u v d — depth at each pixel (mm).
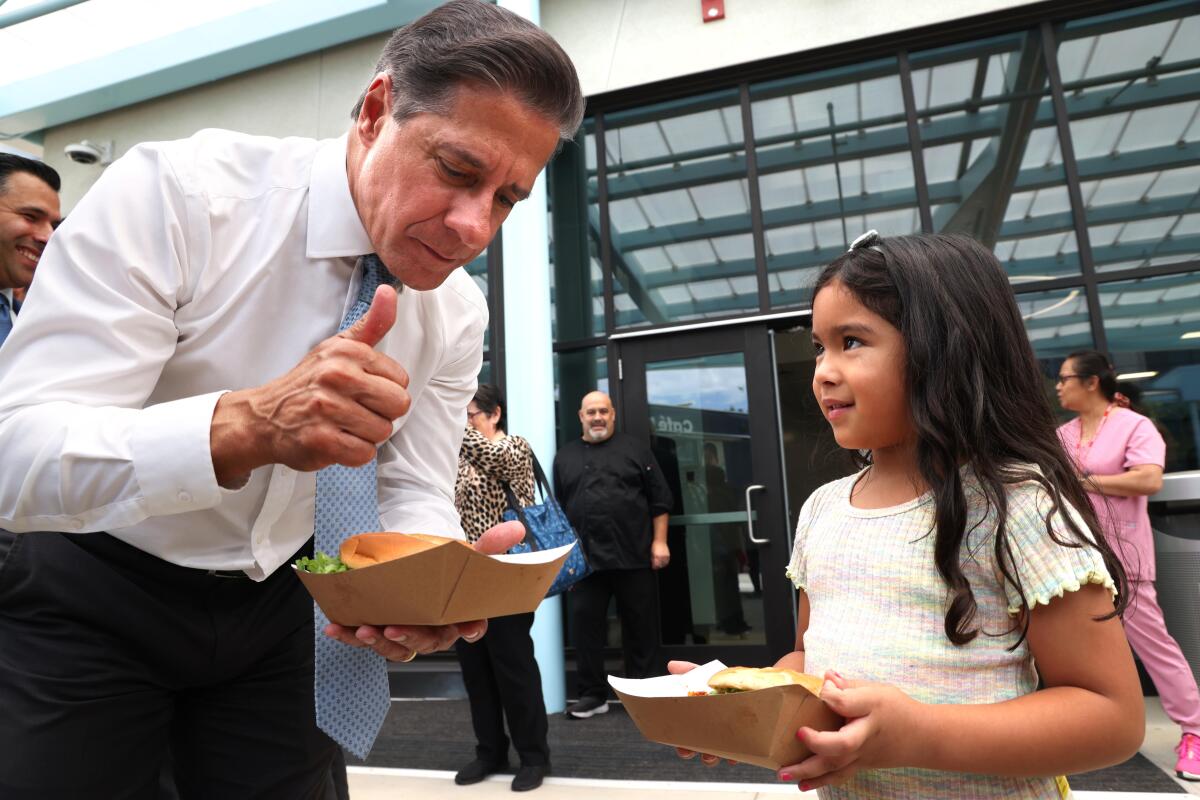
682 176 4398
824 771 747
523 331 3996
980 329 928
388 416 755
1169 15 3748
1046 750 769
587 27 4512
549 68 873
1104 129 3775
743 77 4301
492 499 2598
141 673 1030
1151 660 2500
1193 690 2447
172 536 1023
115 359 900
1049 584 814
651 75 4363
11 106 5328
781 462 4012
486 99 857
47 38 5156
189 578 1039
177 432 785
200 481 792
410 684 4367
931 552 905
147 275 933
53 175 1766
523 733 2641
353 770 2912
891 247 985
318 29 4656
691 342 4238
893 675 873
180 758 1176
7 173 1679
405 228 923
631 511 3678
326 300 1062
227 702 1147
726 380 4160
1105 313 3646
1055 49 3869
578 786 2602
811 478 4262
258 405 772
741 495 4047
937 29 3992
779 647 3846
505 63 852
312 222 1032
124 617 1000
